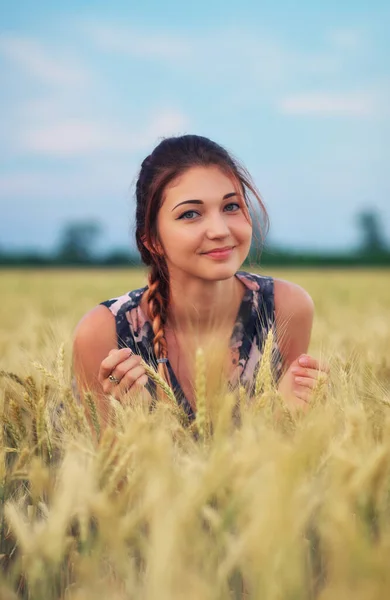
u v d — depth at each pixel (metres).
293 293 2.57
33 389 1.73
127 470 1.36
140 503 1.23
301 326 2.60
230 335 2.39
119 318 2.41
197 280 2.21
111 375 1.93
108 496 1.29
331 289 14.27
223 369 1.81
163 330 2.28
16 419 1.73
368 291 13.43
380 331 3.75
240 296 2.43
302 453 1.03
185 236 2.04
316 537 1.30
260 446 1.18
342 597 0.91
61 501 1.11
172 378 2.29
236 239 2.08
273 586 0.92
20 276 30.64
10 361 2.84
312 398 1.69
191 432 1.52
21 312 7.03
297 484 1.07
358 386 2.00
